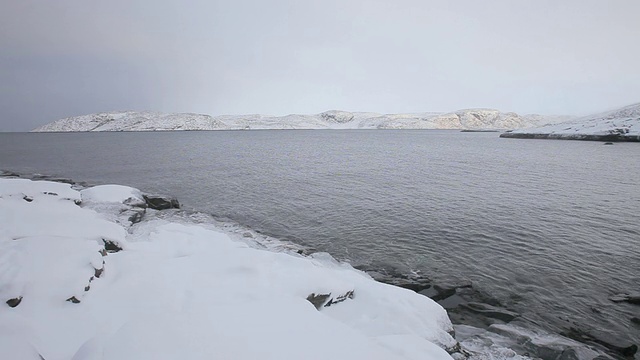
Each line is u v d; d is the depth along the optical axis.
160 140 130.62
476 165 49.56
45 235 11.26
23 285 7.44
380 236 18.61
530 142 110.38
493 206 24.75
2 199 16.75
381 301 9.21
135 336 5.09
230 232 16.86
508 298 12.21
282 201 26.64
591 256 15.80
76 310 7.31
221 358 4.70
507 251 16.45
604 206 24.62
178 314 5.94
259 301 7.02
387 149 83.31
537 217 21.94
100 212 17.53
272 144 105.00
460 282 13.31
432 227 20.03
